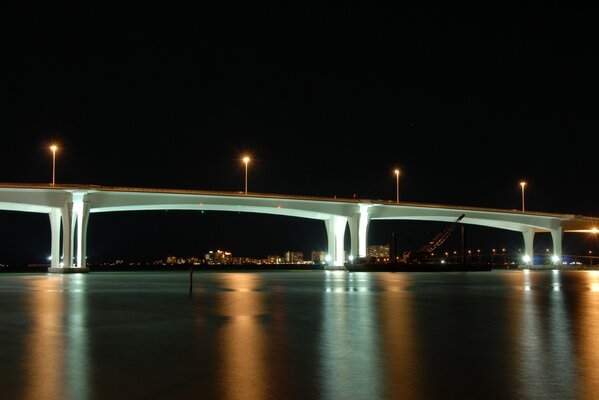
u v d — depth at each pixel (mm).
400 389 15609
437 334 25234
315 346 22094
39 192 126000
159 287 66500
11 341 23438
